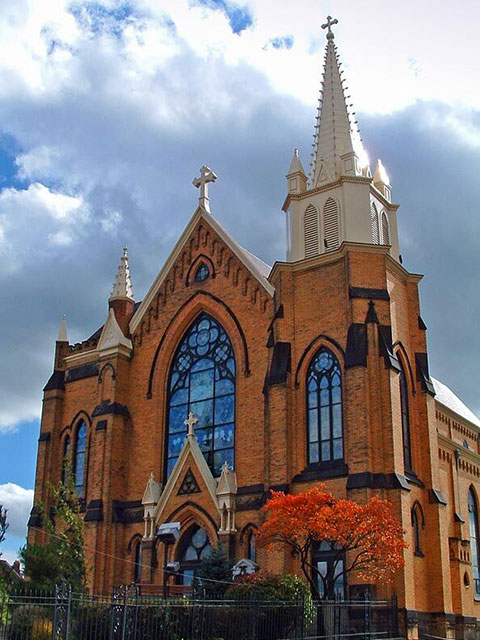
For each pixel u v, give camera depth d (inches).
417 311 1731.1
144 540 1720.0
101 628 904.3
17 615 917.8
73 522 1615.4
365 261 1615.4
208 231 1921.8
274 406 1592.0
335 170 1771.7
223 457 1724.9
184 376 1877.5
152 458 1827.0
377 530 1233.4
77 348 2079.2
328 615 1222.9
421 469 1620.3
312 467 1544.0
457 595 1824.6
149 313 1967.3
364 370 1498.5
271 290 1750.7
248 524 1594.5
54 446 2014.0
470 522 2081.7
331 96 1868.8
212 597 1279.5
